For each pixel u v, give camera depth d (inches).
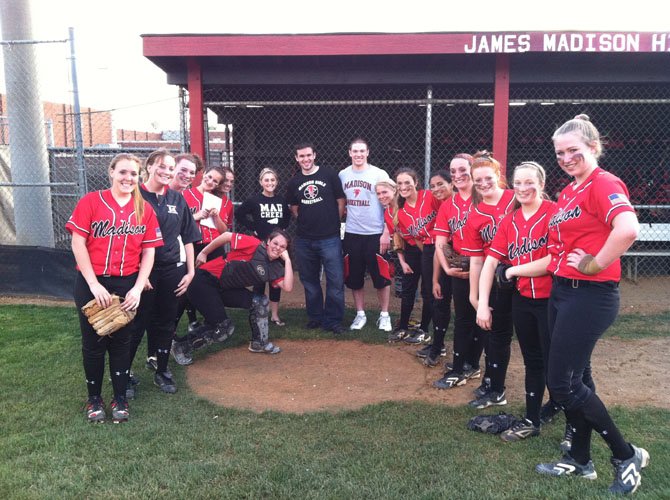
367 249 215.5
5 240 343.6
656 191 365.7
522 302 123.9
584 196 101.5
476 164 137.3
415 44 247.0
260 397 157.3
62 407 146.2
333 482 110.2
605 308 102.4
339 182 214.1
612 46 240.4
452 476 112.8
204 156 275.9
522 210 124.0
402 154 382.0
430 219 183.2
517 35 241.8
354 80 276.8
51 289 267.1
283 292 287.1
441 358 188.1
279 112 373.7
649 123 365.7
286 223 221.8
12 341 201.0
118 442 126.6
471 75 271.7
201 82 273.3
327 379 171.6
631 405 148.2
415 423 138.4
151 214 139.9
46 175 309.0
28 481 110.0
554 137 106.2
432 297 190.4
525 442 127.8
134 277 139.1
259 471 114.8
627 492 105.9
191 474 112.9
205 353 194.5
